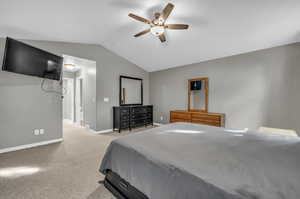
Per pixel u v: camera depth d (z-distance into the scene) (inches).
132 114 180.9
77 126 204.5
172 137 64.8
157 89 212.1
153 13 96.1
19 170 81.1
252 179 32.0
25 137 116.0
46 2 78.0
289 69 112.3
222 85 147.8
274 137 65.8
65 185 68.1
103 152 108.1
